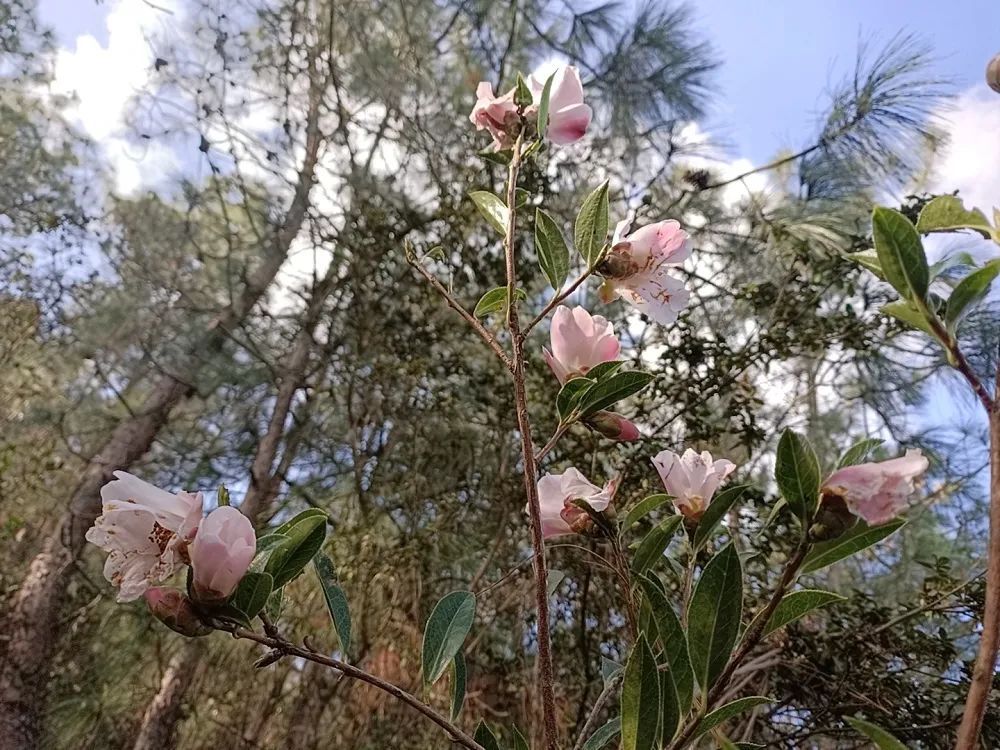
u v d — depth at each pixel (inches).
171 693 54.9
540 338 55.1
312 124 65.6
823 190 58.3
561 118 17.5
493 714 44.7
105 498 12.5
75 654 59.1
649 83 64.7
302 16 62.6
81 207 69.7
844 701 38.2
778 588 11.9
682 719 12.7
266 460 60.1
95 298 67.4
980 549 57.2
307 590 46.6
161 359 62.9
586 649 40.5
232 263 69.2
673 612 13.1
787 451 11.6
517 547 49.8
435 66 67.7
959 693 37.2
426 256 17.7
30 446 68.1
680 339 47.9
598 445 43.4
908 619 39.8
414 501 50.3
